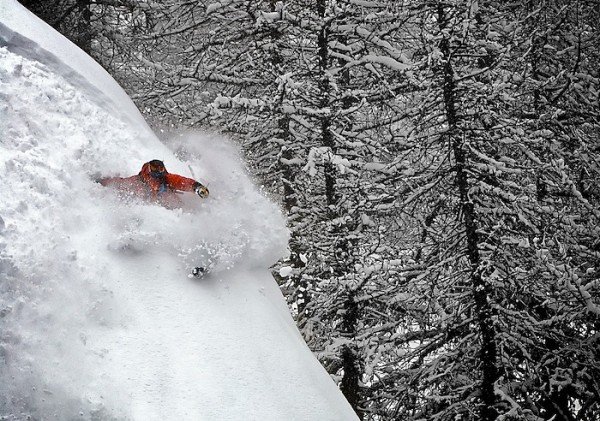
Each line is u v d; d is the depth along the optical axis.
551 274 13.76
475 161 13.90
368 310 14.59
